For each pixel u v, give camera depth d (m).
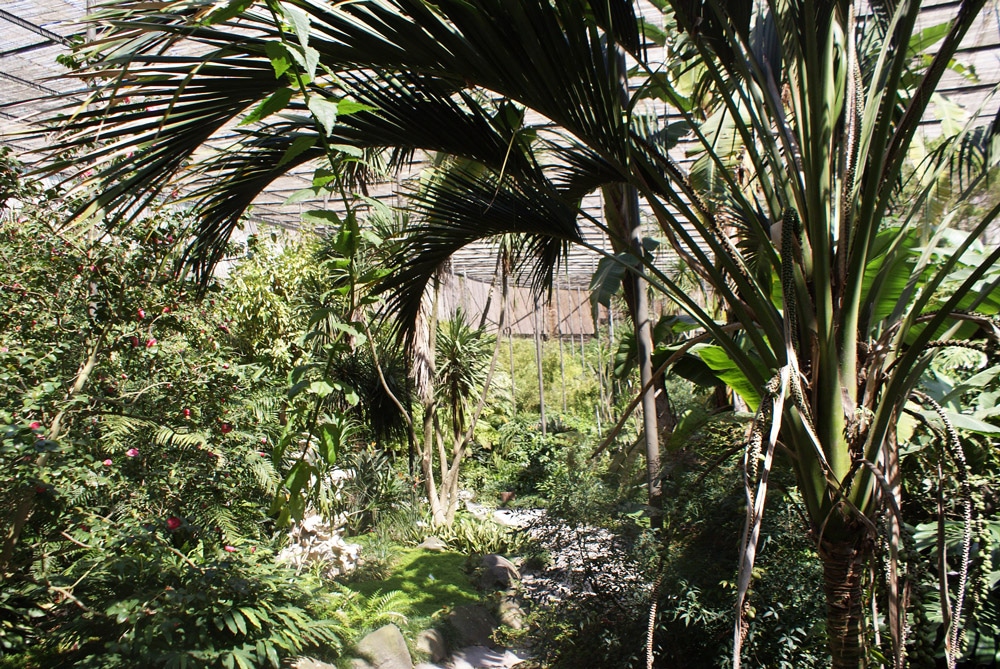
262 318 7.19
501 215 2.97
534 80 2.03
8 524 3.48
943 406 3.08
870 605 2.36
